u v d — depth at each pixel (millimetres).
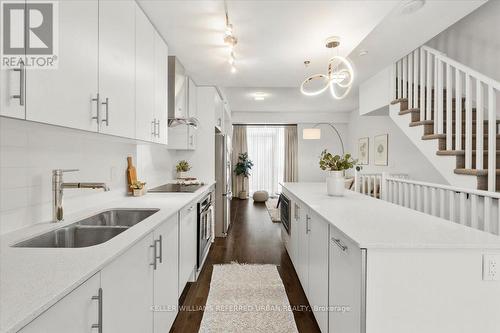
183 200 2416
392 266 1235
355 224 1561
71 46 1209
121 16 1684
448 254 1235
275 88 5395
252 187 9289
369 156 6938
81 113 1285
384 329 1241
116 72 1623
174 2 1923
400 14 2377
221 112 5184
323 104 7070
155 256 1565
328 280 1724
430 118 3094
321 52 2768
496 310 1242
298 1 1895
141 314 1391
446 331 1243
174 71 2883
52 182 1580
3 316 651
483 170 2248
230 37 2260
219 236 4457
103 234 1623
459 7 2270
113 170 2389
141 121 2008
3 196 1322
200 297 2514
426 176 4891
